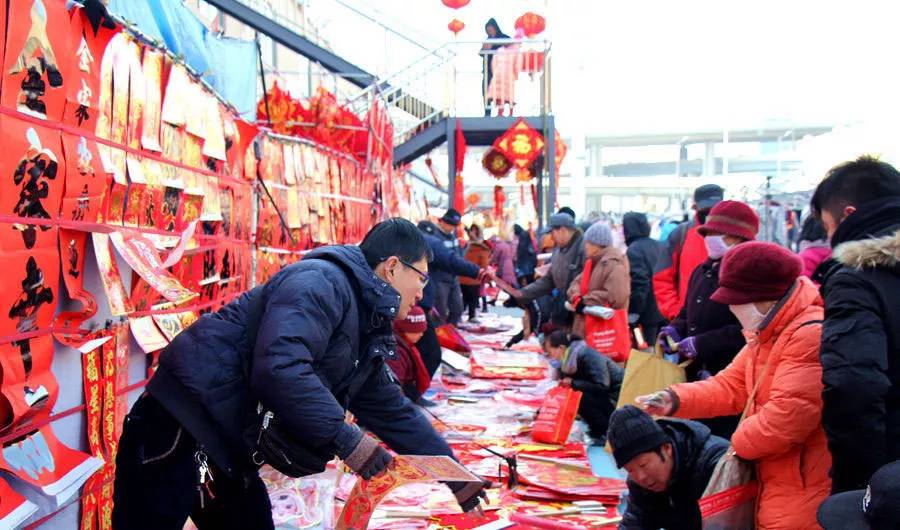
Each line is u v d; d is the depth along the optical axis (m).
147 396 2.43
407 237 2.59
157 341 3.62
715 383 3.29
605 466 5.40
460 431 6.00
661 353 5.09
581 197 38.75
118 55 3.21
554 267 8.09
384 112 11.51
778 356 2.88
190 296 3.11
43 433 2.63
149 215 3.62
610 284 6.61
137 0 4.30
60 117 2.69
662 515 3.28
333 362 2.39
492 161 16.33
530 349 10.29
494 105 14.79
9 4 2.32
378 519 4.10
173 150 3.96
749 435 2.81
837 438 2.43
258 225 6.05
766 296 2.91
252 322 2.37
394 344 2.60
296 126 8.85
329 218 8.45
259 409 2.32
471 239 13.34
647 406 3.26
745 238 4.39
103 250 3.02
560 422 5.70
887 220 2.65
